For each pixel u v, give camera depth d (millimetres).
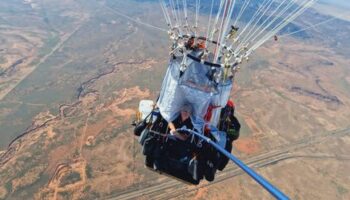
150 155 6062
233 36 6258
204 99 5793
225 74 5938
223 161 6207
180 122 6043
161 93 6223
